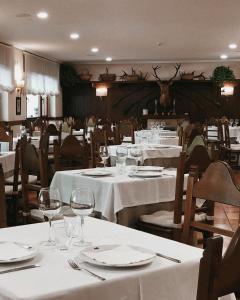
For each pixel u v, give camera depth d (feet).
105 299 4.98
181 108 53.01
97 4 24.86
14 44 38.83
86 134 36.14
